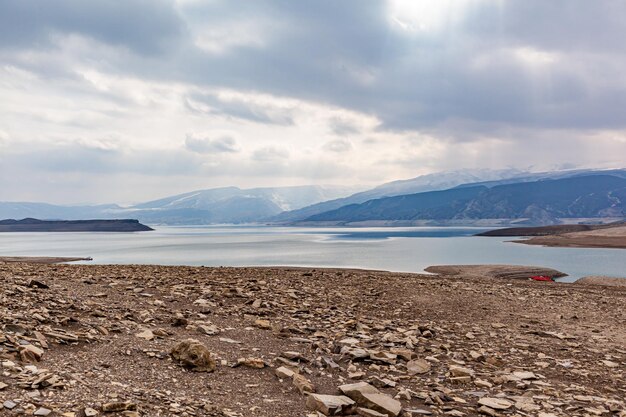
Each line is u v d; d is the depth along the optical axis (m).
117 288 19.78
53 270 26.48
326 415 8.00
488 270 56.97
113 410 6.99
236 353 11.70
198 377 9.56
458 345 14.74
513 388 10.59
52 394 7.30
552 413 8.75
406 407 8.79
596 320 19.94
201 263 74.31
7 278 18.91
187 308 17.03
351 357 12.16
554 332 17.28
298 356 11.63
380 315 19.22
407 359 12.53
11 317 11.79
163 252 108.38
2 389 7.20
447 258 87.06
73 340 10.91
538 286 31.62
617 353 14.34
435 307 21.67
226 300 19.34
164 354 10.68
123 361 9.94
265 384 9.62
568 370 12.30
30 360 9.00
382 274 37.84
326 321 17.06
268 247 133.00
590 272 61.16
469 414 8.66
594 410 8.99
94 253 104.38
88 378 8.45
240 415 7.63
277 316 17.20
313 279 29.34
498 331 17.28
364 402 8.59
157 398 7.88
